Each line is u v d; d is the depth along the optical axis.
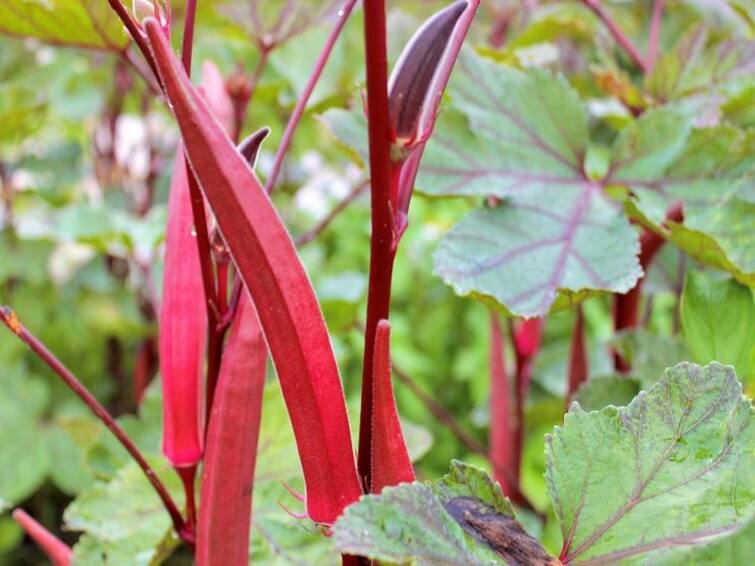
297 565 0.52
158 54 0.30
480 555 0.32
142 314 1.14
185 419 0.45
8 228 1.11
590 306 1.32
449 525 0.31
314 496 0.34
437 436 1.41
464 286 0.47
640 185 0.55
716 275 0.72
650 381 0.56
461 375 1.46
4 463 1.02
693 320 0.50
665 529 0.34
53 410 1.10
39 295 1.13
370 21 0.30
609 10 0.87
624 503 0.35
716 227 0.52
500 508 0.35
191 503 0.47
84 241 0.89
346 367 1.43
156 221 0.94
